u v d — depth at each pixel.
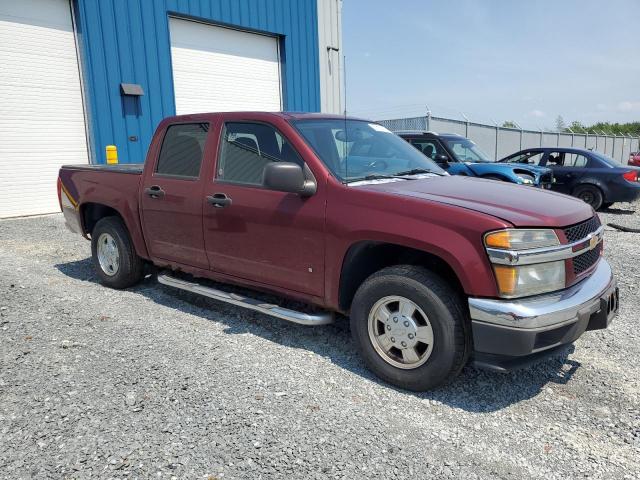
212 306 5.04
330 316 3.96
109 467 2.62
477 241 3.09
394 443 2.85
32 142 11.16
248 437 2.88
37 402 3.23
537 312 3.00
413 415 3.15
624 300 5.36
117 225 5.49
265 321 4.64
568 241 3.26
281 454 2.73
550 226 3.18
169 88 13.34
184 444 2.81
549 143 27.17
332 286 3.73
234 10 14.70
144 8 12.63
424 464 2.68
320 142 4.03
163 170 4.91
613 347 4.14
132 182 5.19
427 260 3.56
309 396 3.34
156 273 6.05
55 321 4.57
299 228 3.81
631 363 3.87
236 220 4.20
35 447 2.78
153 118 13.05
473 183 4.05
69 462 2.66
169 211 4.76
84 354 3.91
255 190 4.12
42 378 3.53
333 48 18.39
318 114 4.52
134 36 12.48
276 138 4.09
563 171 13.48
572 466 2.69
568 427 3.04
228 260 4.37
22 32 10.79
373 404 3.26
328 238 3.67
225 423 3.01
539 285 3.12
